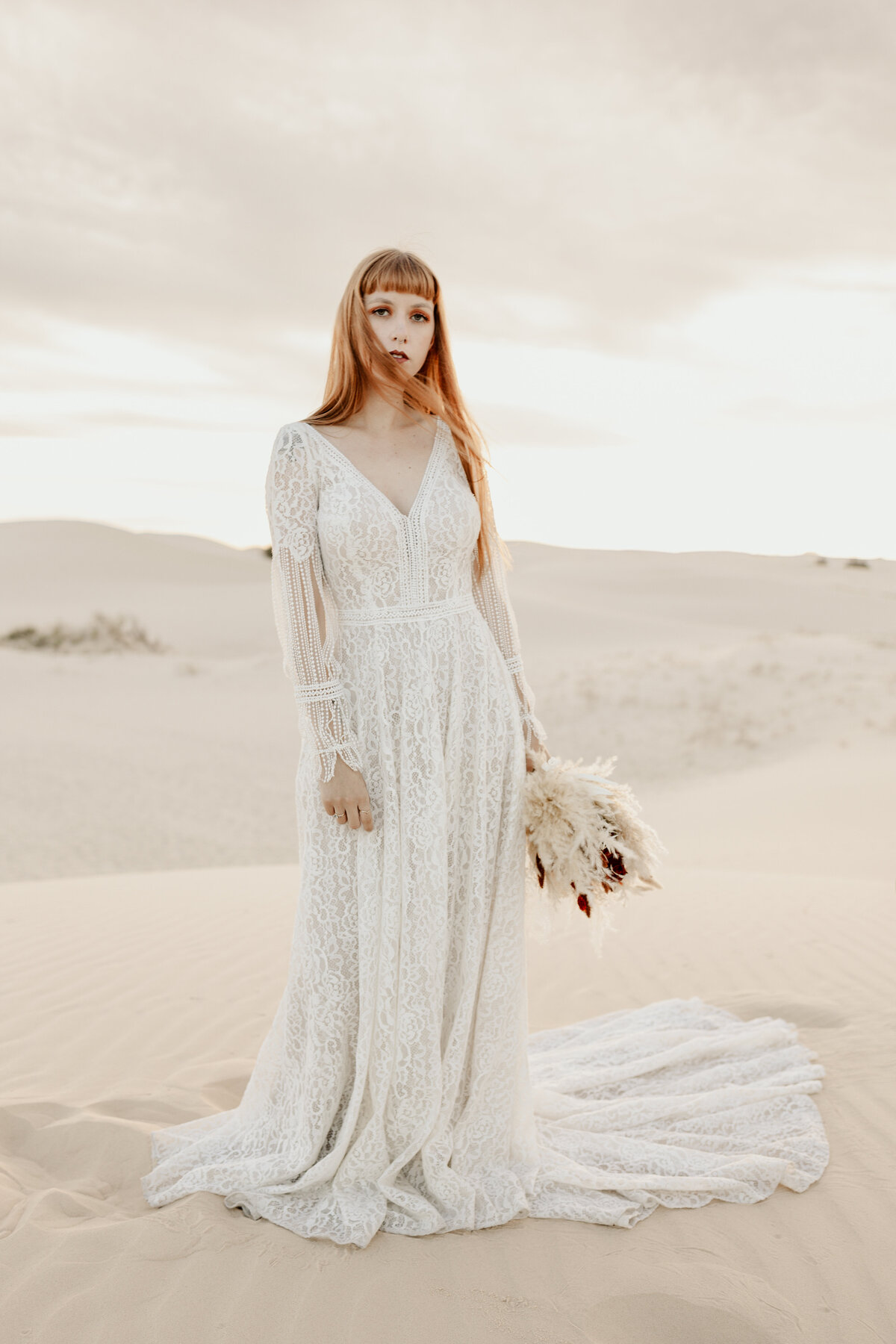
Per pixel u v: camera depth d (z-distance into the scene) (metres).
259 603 50.66
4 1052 3.81
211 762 18.23
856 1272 2.39
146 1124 3.15
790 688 21.80
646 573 62.22
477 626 2.84
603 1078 3.41
